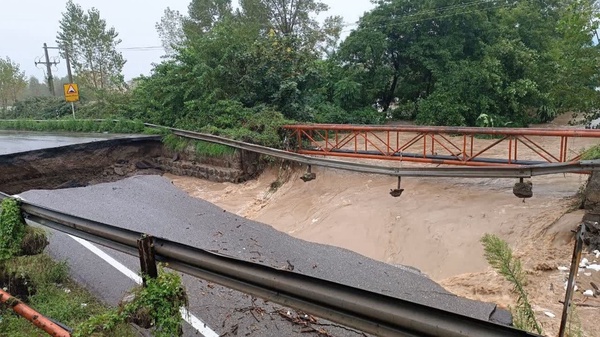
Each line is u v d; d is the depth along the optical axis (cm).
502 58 2238
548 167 871
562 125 2280
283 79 1812
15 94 3466
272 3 2944
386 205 1083
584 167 826
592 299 604
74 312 451
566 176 1123
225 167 1502
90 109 2388
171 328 336
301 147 1502
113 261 623
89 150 1514
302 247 772
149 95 2020
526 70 2233
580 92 1355
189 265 340
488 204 990
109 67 2997
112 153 1586
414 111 2555
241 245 761
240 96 1788
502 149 1622
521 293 420
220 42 1855
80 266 601
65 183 1434
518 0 2784
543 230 826
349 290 254
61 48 2941
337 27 2864
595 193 818
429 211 1012
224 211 1001
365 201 1134
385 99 2758
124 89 2527
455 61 2316
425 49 2394
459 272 797
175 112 1906
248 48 1845
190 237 790
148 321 335
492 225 895
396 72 2606
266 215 1202
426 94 2652
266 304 507
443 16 2298
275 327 459
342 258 721
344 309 255
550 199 956
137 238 365
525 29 2517
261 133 1546
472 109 2145
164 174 1652
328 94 2514
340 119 2233
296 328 457
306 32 2966
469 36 2378
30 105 2955
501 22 2488
